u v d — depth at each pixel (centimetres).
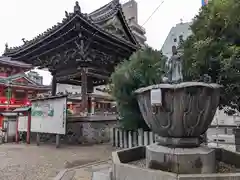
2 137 1162
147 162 336
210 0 516
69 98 1273
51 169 520
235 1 390
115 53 1333
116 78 694
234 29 433
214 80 457
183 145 313
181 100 285
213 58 445
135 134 767
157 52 688
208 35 497
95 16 1336
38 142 981
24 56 1329
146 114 332
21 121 1121
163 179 237
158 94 287
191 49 498
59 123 877
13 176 459
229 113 573
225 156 398
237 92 451
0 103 2564
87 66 1148
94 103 1491
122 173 286
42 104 977
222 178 224
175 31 2097
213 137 904
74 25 955
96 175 430
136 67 658
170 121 301
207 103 292
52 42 1128
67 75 1270
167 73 401
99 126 1080
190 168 288
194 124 298
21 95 2797
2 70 2905
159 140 341
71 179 425
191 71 467
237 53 397
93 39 1098
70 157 677
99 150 811
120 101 696
